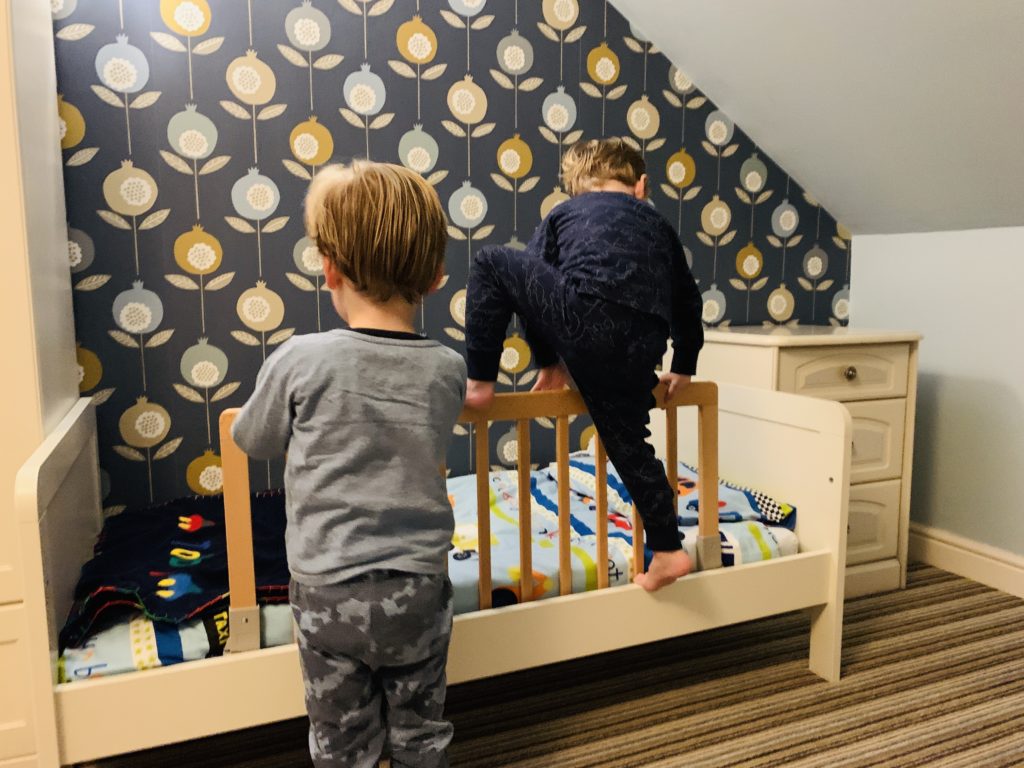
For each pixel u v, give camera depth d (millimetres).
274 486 2037
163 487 1932
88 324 1829
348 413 1017
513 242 2221
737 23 2041
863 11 1768
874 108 2041
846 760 1397
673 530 1452
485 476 1401
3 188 1330
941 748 1432
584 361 1342
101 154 1797
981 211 2146
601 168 1566
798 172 2498
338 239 1043
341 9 1968
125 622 1282
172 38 1828
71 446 1440
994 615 2002
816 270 2619
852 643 1854
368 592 1012
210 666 1217
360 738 1077
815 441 1674
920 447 2418
